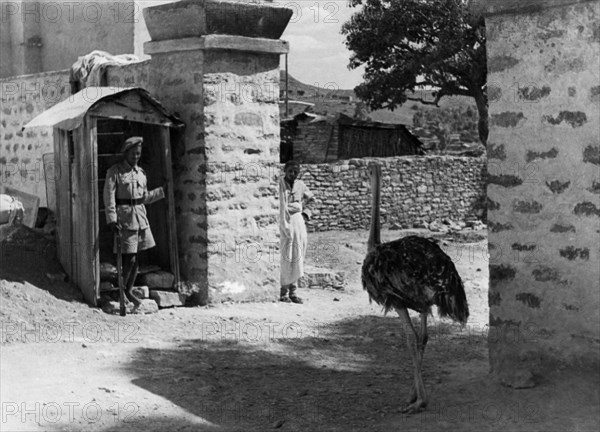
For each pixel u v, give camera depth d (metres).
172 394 7.61
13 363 8.16
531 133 7.77
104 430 6.65
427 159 28.58
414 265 7.11
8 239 11.41
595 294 7.37
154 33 11.96
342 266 16.72
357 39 28.52
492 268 8.05
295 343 9.91
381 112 46.66
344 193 26.66
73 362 8.36
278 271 12.27
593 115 7.35
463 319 7.27
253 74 11.88
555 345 7.63
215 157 11.51
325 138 32.53
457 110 44.50
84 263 10.70
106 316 10.40
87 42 17.48
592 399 7.07
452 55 27.30
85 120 10.55
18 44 19.08
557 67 7.57
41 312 9.98
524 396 7.31
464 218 29.55
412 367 9.02
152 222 11.89
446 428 6.80
